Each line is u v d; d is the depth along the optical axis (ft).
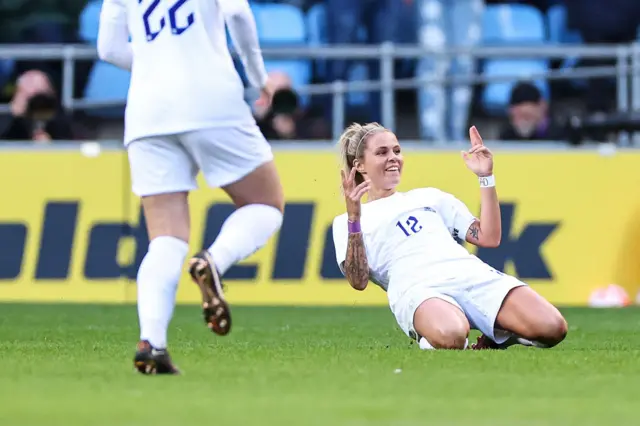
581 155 128.98
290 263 126.11
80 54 138.62
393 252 78.43
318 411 48.44
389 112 136.98
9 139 141.18
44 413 47.73
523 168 128.57
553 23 175.73
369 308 120.88
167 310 59.62
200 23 60.90
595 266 127.95
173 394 53.36
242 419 46.19
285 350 74.38
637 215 128.77
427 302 76.02
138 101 60.75
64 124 139.23
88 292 125.70
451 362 66.03
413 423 45.27
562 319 75.87
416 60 160.25
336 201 127.13
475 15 162.91
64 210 126.72
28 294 125.59
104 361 66.95
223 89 60.64
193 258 58.23
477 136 77.51
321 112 159.94
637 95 140.77
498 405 50.47
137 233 126.52
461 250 78.43
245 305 123.85
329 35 162.09
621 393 54.39
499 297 76.13
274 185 62.49
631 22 175.11
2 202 126.41
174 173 60.80
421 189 81.00
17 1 164.66
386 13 160.97
